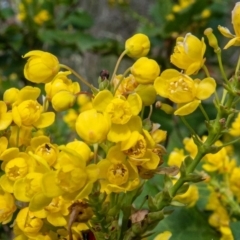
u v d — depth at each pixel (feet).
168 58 1.42
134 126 0.54
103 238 0.57
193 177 0.57
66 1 1.57
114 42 1.43
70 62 2.33
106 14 2.43
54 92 0.58
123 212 0.58
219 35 1.49
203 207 0.88
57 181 0.51
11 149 0.56
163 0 1.58
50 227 0.58
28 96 0.58
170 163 0.85
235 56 1.90
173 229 0.79
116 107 0.53
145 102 0.57
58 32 1.43
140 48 0.59
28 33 1.49
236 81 0.56
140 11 2.31
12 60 1.50
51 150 0.54
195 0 1.35
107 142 0.56
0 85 1.55
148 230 0.58
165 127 1.20
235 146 1.12
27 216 0.56
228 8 1.65
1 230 0.98
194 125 1.25
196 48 0.55
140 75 0.56
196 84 0.55
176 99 0.55
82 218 0.55
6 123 0.57
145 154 0.55
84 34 1.44
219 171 0.85
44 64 0.57
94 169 0.51
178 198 0.72
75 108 1.00
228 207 0.85
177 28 1.40
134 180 0.54
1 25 1.79
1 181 0.56
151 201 0.58
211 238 0.79
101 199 0.54
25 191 0.54
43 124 0.58
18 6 1.62
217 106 0.57
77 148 0.54
